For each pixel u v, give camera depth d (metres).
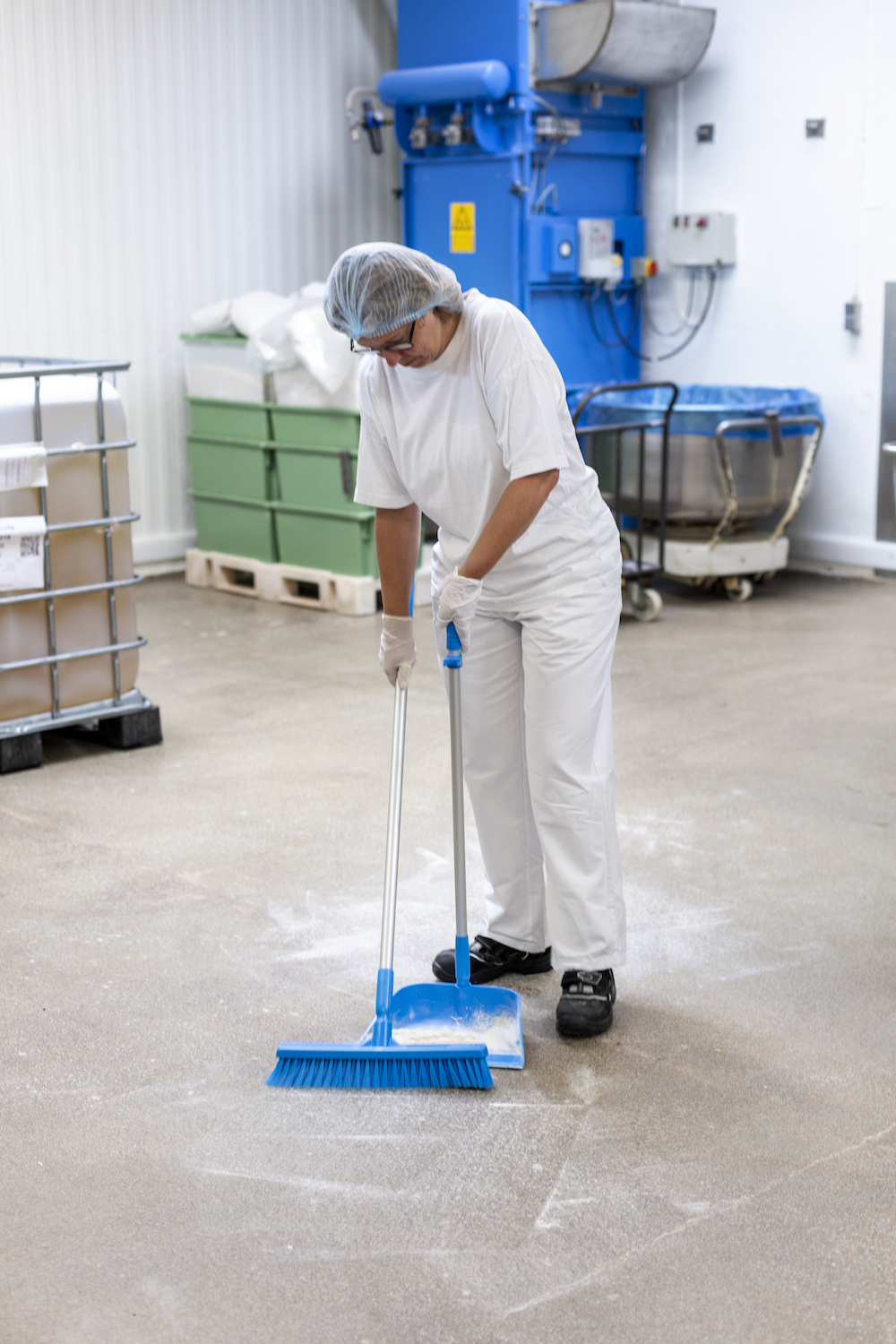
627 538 6.69
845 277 6.69
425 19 6.77
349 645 5.68
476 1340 1.84
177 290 6.96
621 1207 2.12
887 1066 2.52
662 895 3.27
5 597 4.12
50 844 3.63
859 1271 1.97
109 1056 2.59
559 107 6.79
